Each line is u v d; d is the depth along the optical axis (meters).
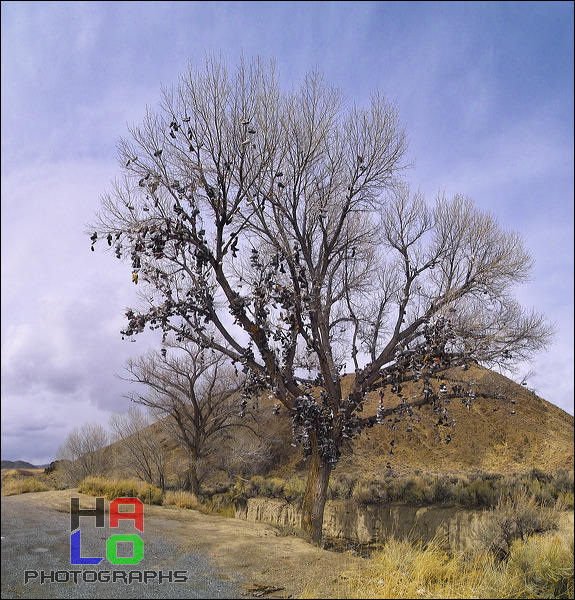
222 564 9.78
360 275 22.59
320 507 17.44
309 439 17.92
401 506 22.28
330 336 22.75
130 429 40.66
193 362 37.50
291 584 8.49
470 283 19.69
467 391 19.02
